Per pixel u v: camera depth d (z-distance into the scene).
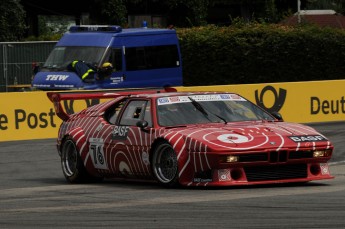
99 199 26.55
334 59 79.62
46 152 44.84
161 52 63.12
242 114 30.36
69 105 52.12
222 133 27.83
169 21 99.88
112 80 60.53
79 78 60.00
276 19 103.19
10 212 24.22
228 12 104.25
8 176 36.31
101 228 20.86
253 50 78.12
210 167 27.11
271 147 27.17
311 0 112.25
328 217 21.47
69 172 33.12
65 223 21.81
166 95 30.64
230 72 78.12
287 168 27.67
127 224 21.33
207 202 24.58
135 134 29.84
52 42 80.06
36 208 24.91
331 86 57.97
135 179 30.56
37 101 51.31
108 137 31.09
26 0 96.88
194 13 99.06
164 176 28.78
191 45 78.06
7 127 50.53
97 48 60.84
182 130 28.61
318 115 57.44
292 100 56.81
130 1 97.62
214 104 30.48
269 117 30.75
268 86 56.19
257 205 23.72
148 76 62.25
